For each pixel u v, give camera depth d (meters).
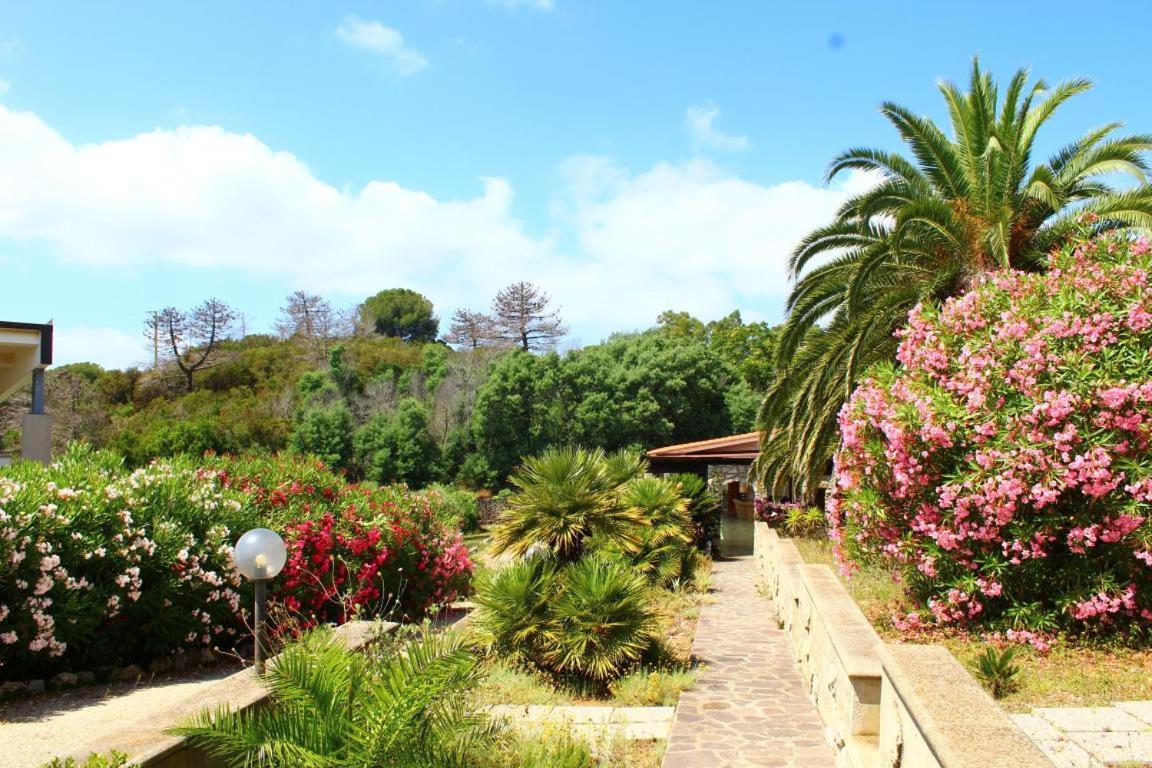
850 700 5.07
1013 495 7.27
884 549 8.49
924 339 8.94
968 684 3.43
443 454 43.91
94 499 7.68
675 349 43.72
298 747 3.71
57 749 5.16
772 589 13.73
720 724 6.76
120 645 7.79
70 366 59.09
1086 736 4.79
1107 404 7.14
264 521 9.68
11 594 6.73
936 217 12.25
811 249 14.45
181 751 3.85
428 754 4.13
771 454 18.66
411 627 6.34
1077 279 7.86
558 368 42.50
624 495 10.56
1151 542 6.89
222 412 47.84
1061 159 13.20
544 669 8.72
